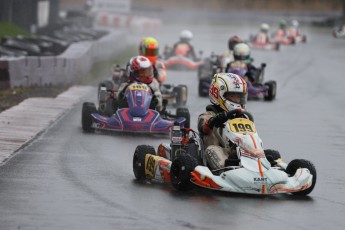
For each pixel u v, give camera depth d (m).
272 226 31.56
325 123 66.94
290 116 70.38
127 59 127.19
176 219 31.98
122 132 57.38
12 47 101.31
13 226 30.30
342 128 64.31
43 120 59.59
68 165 43.78
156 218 32.09
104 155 47.50
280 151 52.34
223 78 39.25
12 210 32.91
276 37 194.38
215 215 32.78
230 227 31.03
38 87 81.88
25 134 52.88
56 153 47.34
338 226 32.28
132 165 44.19
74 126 58.56
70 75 89.69
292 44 191.88
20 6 147.75
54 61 85.31
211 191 37.16
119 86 64.88
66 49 108.31
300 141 56.75
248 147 36.28
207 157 37.62
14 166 42.72
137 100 56.22
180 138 39.34
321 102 82.69
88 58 106.06
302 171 36.81
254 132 37.12
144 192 36.94
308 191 37.38
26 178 39.78
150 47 74.06
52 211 32.97
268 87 82.12
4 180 39.06
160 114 58.81
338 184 41.62
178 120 56.59
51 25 168.62
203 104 76.31
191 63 115.31
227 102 38.88
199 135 38.91
